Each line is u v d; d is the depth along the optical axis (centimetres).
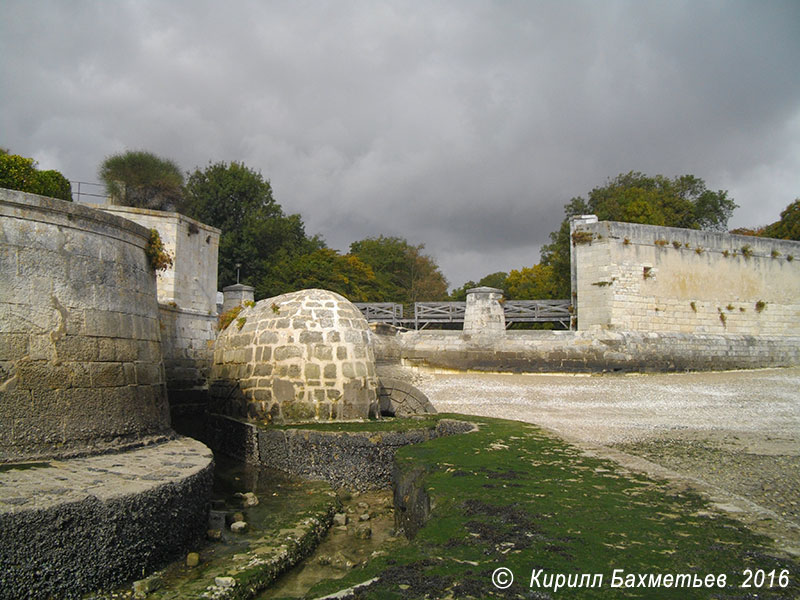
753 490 860
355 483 973
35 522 459
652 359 2480
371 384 1152
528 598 365
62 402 673
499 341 2517
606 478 691
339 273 4641
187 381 1834
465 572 409
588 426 1425
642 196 4150
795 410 1670
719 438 1283
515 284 5906
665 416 1573
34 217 677
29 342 652
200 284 2225
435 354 2530
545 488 641
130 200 2317
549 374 2445
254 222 4606
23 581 451
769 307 2941
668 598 362
